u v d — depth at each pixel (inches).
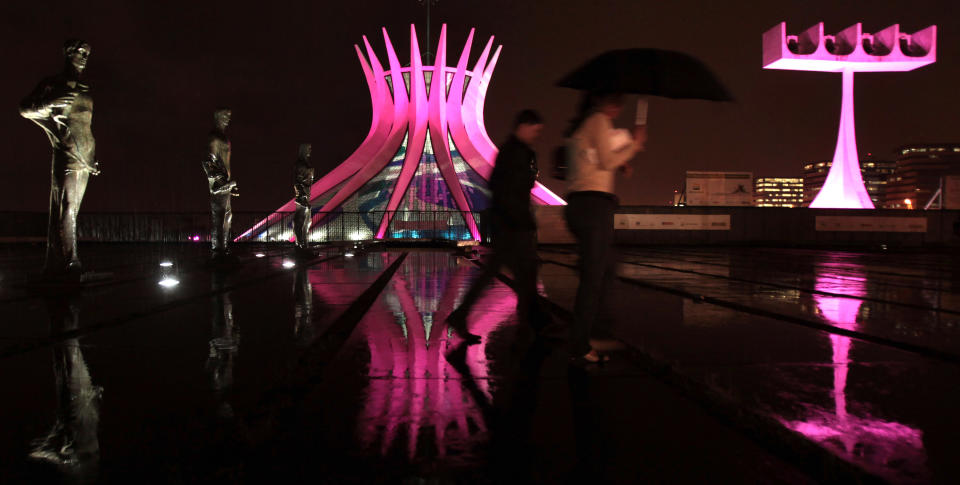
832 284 293.1
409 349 135.6
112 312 185.8
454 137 1482.5
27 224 908.0
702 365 118.8
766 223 1083.3
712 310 197.6
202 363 119.0
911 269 424.2
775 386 103.4
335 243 888.3
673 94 125.1
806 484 65.4
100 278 274.2
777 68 1263.5
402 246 929.5
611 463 71.2
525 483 65.9
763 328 162.1
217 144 381.7
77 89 256.1
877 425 83.8
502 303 214.1
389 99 1552.7
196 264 429.4
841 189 1273.4
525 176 152.3
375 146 1478.8
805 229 1090.7
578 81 129.3
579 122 125.8
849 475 67.2
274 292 247.0
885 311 195.0
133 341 141.2
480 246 864.9
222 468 69.5
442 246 912.3
